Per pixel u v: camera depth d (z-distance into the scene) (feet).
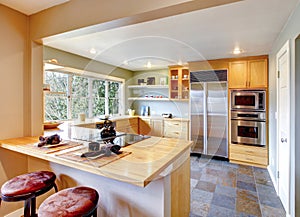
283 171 7.46
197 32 8.09
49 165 6.44
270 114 10.82
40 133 7.11
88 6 5.26
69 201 4.03
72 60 11.64
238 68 12.29
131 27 7.56
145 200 4.60
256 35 8.39
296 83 5.94
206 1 3.90
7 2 5.82
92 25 5.18
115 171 3.73
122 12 4.70
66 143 5.89
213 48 10.40
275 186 8.79
